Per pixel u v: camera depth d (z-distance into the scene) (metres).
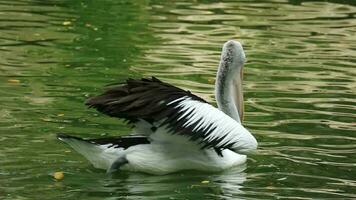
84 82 14.95
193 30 19.98
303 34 20.03
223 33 19.78
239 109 11.59
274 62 17.12
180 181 10.41
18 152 11.07
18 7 22.06
